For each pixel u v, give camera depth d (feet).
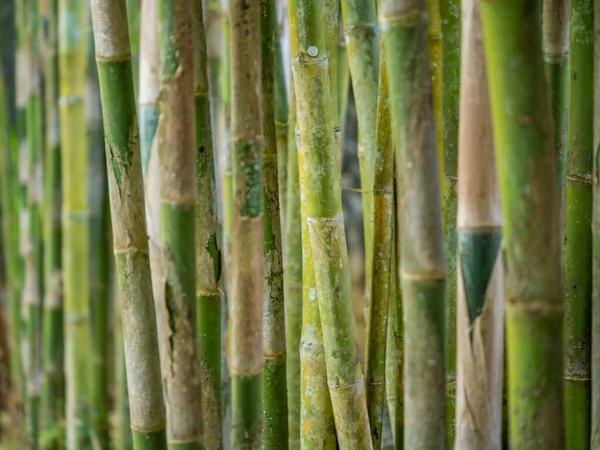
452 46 6.86
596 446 6.73
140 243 6.76
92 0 6.61
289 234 7.79
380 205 7.00
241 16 6.62
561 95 6.66
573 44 6.82
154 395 6.84
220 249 7.13
